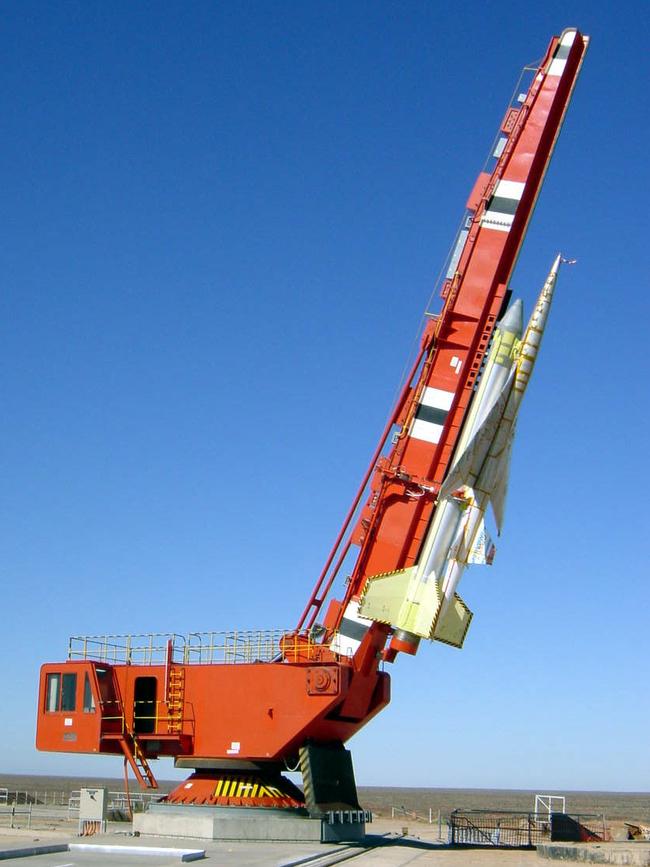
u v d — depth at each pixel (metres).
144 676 35.94
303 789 33.38
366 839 36.56
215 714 34.50
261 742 33.53
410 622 33.31
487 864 28.56
